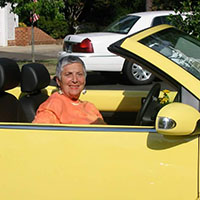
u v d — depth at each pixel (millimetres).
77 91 3457
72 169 2777
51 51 21625
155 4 20812
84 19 32312
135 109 4262
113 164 2744
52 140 2814
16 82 3691
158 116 2602
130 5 30719
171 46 3037
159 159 2715
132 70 10953
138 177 2717
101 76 12617
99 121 3613
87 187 2764
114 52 3066
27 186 2820
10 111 3686
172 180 2689
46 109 3365
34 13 15117
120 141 2762
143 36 3078
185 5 5848
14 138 2848
